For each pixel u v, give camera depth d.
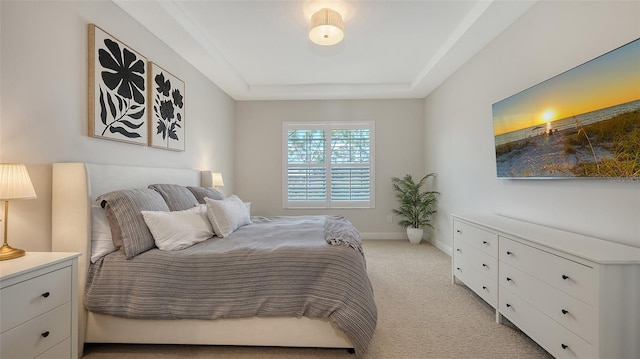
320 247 1.81
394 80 4.47
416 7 2.52
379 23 2.79
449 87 3.96
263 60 3.69
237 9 2.56
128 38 2.41
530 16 2.33
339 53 3.49
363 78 4.38
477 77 3.18
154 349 1.77
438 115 4.38
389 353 1.73
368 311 1.65
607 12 1.68
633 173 1.45
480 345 1.82
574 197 1.90
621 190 1.59
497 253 2.08
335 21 2.34
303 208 5.08
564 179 1.97
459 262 2.72
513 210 2.56
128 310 1.65
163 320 1.71
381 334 1.94
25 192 1.38
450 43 3.07
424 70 3.93
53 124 1.79
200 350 1.76
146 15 2.43
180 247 1.88
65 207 1.73
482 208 3.10
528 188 2.35
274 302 1.67
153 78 2.70
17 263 1.32
